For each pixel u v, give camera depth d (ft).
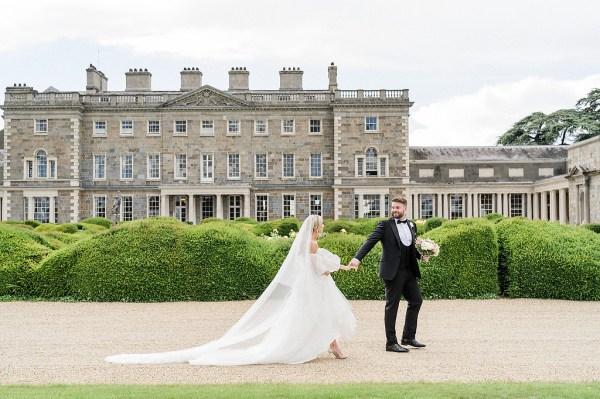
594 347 38.42
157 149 190.60
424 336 42.24
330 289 35.73
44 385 28.76
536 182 191.52
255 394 26.13
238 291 60.90
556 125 267.59
